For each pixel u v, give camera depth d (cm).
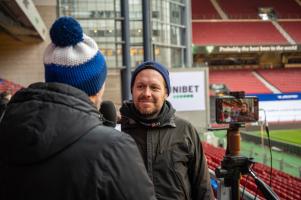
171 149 212
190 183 223
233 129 212
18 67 1953
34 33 1680
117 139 107
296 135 2209
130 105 224
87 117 108
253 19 3841
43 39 1878
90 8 2014
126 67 2017
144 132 215
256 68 3634
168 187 205
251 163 207
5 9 1138
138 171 107
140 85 213
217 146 1281
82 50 115
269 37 3628
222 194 220
